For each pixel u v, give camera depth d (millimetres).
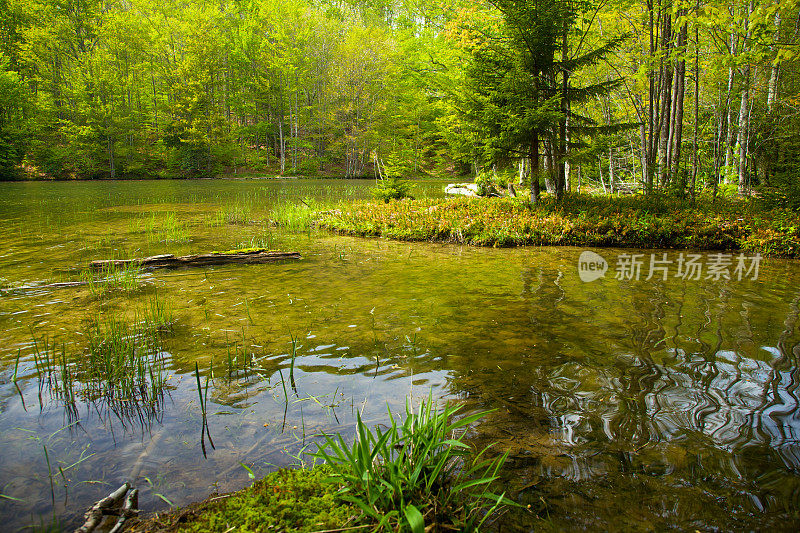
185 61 42812
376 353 4199
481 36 13555
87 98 40906
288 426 2967
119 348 4125
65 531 2047
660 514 2182
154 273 7344
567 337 4637
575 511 2193
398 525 1909
